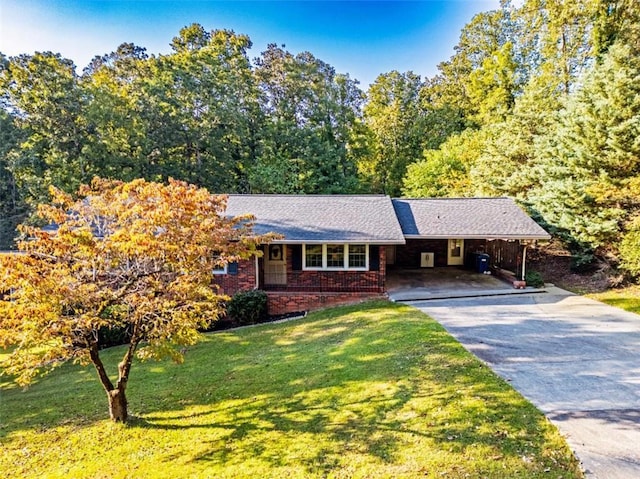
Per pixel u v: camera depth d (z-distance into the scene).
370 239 14.33
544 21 26.98
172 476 5.56
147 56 33.00
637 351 8.91
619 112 15.51
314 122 34.03
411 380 7.52
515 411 6.12
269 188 29.52
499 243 18.98
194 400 8.33
